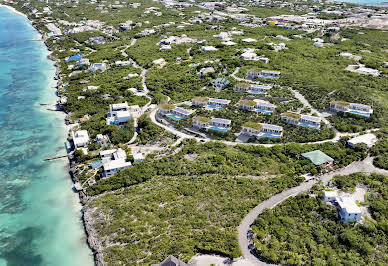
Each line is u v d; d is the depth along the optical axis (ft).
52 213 329.52
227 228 280.10
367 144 398.42
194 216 296.51
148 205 314.55
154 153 412.77
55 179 385.50
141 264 248.73
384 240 264.93
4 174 395.75
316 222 283.38
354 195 315.58
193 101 530.68
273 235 269.44
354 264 241.76
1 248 288.51
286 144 410.52
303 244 260.62
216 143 421.18
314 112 492.54
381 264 242.58
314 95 536.83
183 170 368.68
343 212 286.46
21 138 477.36
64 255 278.46
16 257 279.28
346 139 414.00
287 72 631.97
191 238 271.28
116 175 368.68
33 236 300.81
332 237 267.80
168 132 458.91
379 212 290.97
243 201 312.50
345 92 536.42
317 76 606.96
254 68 638.12
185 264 232.73
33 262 273.54
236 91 568.41
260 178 350.23
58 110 567.59
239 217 291.38
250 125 435.53
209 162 380.99
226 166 369.09
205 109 511.40
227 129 447.42
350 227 277.85
